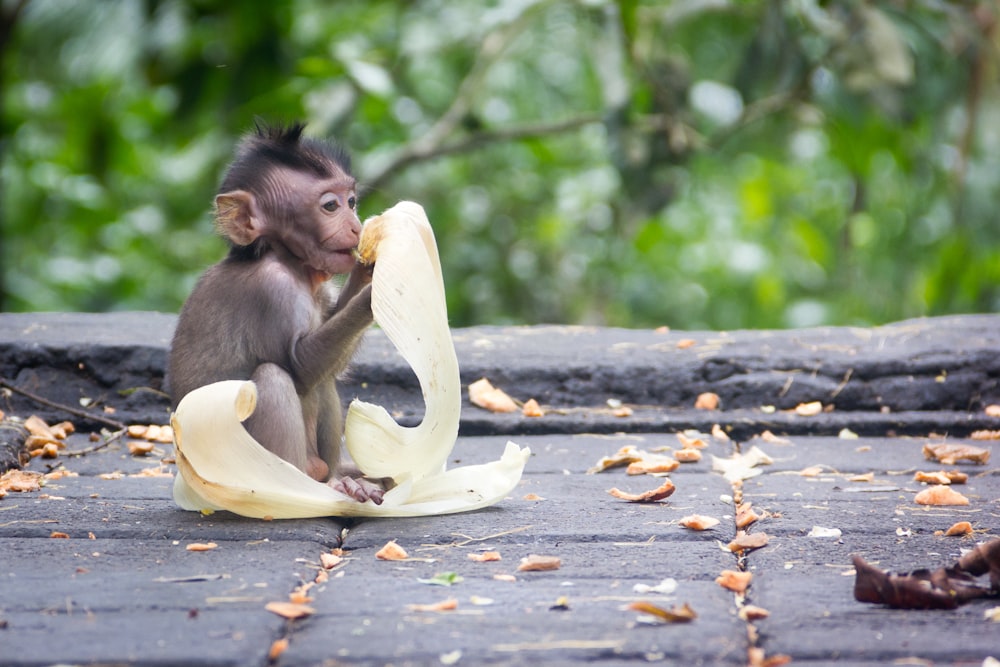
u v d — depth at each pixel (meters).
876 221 23.48
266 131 9.09
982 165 20.98
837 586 6.64
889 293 22.81
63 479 9.41
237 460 7.92
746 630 6.04
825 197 24.58
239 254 8.89
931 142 20.88
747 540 7.45
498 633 5.91
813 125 21.14
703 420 11.22
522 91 24.88
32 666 5.51
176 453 7.93
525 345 12.83
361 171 20.39
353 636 5.88
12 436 10.05
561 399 11.79
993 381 11.66
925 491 8.50
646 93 19.27
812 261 23.67
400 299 8.01
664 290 23.47
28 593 6.50
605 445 10.62
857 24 17.70
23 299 21.22
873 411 11.54
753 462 9.67
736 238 23.67
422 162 20.69
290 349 8.48
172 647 5.70
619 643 5.76
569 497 8.73
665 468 9.55
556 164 23.77
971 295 19.86
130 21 21.25
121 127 23.19
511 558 7.29
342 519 8.34
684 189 24.42
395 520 8.14
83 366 11.76
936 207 22.39
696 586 6.66
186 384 8.63
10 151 22.23
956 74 19.80
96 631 5.91
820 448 10.52
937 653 5.64
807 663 5.57
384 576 6.91
